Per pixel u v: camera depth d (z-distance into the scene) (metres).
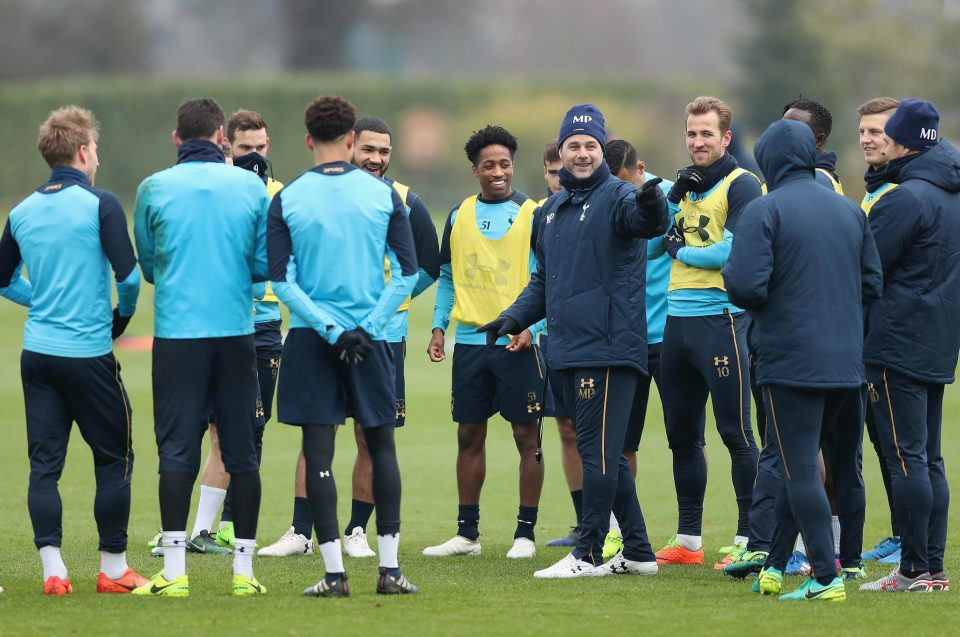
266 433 54.44
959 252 24.73
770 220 23.33
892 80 196.25
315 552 30.34
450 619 21.52
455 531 34.25
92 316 23.80
